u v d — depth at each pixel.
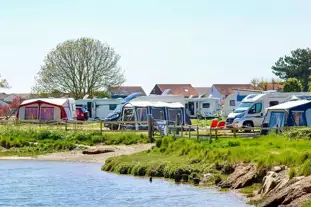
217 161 57.62
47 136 96.94
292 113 84.62
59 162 80.44
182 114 109.88
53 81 186.62
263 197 44.31
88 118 151.50
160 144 75.44
